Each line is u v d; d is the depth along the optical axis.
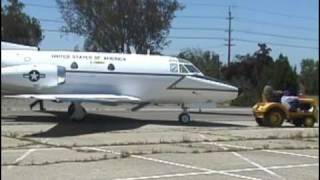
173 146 16.53
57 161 13.02
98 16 61.12
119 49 61.31
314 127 25.09
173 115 31.03
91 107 36.78
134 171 11.95
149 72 25.27
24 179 10.77
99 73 24.91
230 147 16.56
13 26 59.56
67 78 24.67
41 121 24.53
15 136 18.25
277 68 49.72
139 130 21.75
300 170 12.52
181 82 25.47
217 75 66.56
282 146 17.03
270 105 24.80
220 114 34.69
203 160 13.77
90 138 18.34
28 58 24.44
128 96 25.12
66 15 61.25
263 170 12.45
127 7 61.09
